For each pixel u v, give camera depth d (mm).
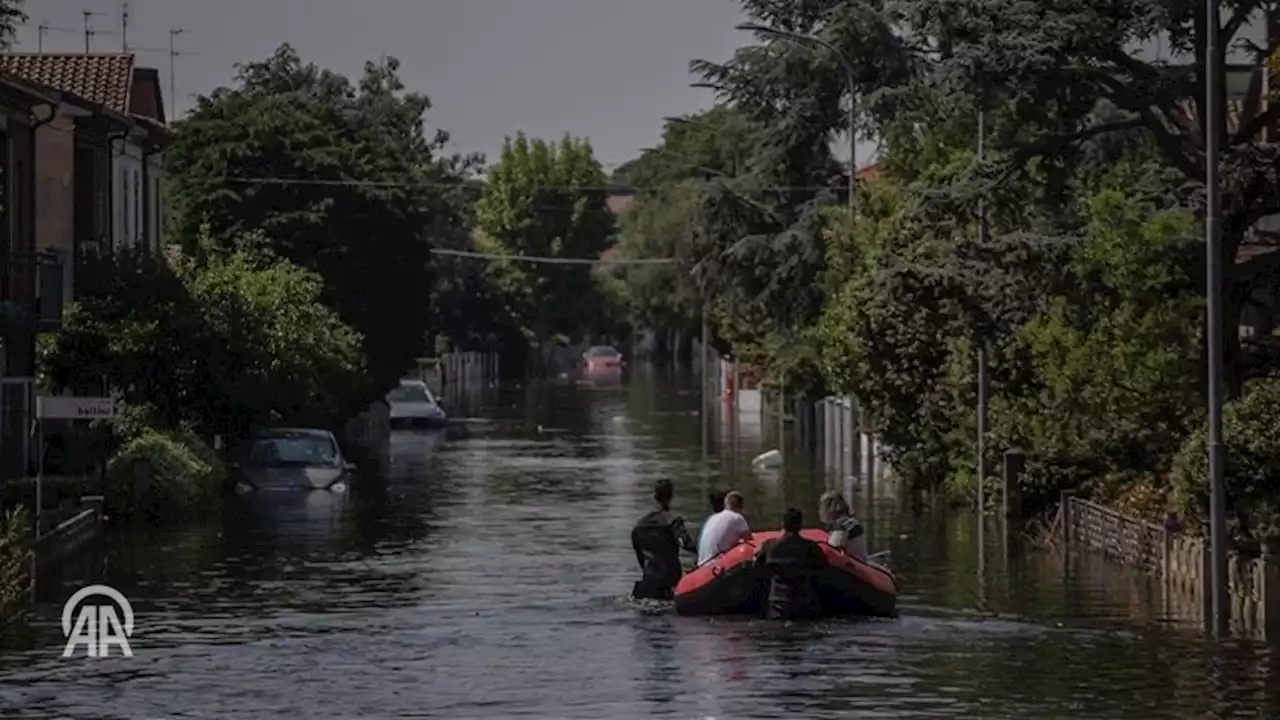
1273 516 35531
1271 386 36969
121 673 27781
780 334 83438
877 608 32656
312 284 70875
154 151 71750
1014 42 42250
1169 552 36656
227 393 55312
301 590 36250
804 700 25688
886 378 54844
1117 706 25422
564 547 43125
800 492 57094
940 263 46000
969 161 59625
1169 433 43000
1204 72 42938
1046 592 36188
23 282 50000
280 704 25547
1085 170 49469
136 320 53625
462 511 51500
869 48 68688
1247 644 30344
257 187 84250
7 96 50438
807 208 77750
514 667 28141
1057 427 46344
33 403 52094
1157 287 42500
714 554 33969
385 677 27422
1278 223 54219
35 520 42094
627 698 25797
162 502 49031
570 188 184625
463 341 158125
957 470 53625
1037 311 45438
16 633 31359
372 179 87188
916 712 24953
